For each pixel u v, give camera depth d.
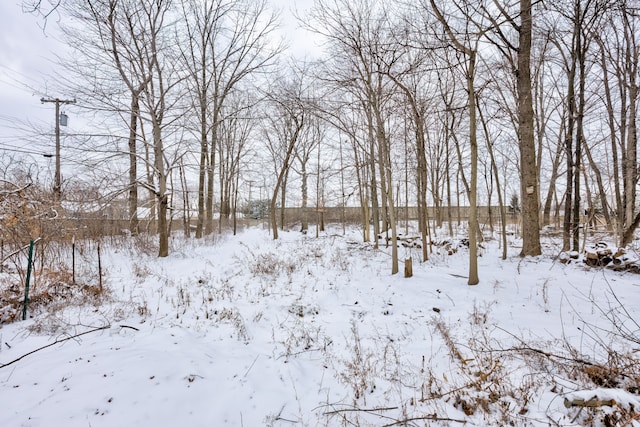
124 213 13.71
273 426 2.54
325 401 2.97
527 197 8.45
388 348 4.18
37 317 4.62
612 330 4.04
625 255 6.63
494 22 6.16
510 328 4.43
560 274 6.58
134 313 4.91
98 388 2.60
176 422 2.38
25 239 6.60
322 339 4.46
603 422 2.37
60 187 9.69
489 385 2.99
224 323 4.81
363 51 7.75
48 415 2.28
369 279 7.41
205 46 14.45
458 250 10.61
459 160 11.77
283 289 6.71
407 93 7.71
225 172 21.69
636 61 9.78
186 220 15.63
